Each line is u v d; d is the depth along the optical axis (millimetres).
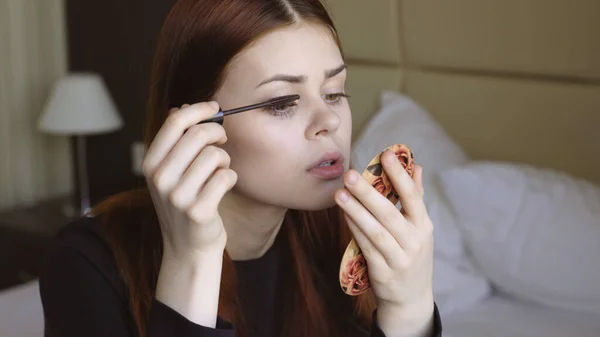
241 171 864
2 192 3156
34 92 3182
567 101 1940
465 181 1785
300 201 868
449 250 1822
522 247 1704
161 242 937
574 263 1634
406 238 825
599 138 1891
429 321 917
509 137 2082
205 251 784
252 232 968
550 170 1847
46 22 3152
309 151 850
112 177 3115
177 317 777
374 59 2389
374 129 2221
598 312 1607
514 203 1745
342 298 1100
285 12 845
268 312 1029
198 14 875
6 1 3037
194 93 889
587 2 1857
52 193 3301
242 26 841
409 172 849
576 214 1680
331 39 877
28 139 3199
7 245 2836
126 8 2863
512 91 2059
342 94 893
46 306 930
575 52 1905
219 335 779
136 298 911
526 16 1988
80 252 930
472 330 1603
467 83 2162
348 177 778
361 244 827
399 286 863
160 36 937
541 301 1693
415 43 2264
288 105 848
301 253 1057
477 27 2104
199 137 751
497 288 1794
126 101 2973
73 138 3244
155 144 765
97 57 3064
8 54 3082
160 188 756
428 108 2270
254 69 842
